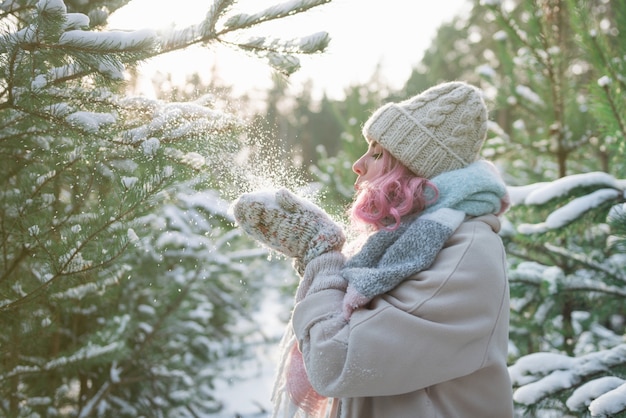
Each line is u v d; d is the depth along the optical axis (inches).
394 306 46.0
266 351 251.9
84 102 54.3
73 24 49.7
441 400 46.9
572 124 131.6
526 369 80.7
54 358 94.3
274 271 312.3
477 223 49.9
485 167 52.2
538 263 107.7
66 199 68.2
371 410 48.4
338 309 47.9
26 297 57.6
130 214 56.2
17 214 57.0
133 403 145.9
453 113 51.2
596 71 101.7
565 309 109.9
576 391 72.6
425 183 51.0
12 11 50.1
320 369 45.8
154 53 52.9
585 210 84.2
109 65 49.5
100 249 56.2
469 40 517.0
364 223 54.5
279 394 56.7
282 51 56.0
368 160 55.1
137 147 54.3
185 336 177.6
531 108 146.2
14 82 48.4
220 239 165.0
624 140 93.8
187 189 59.5
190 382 159.8
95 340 104.3
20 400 93.4
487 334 46.7
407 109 51.8
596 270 95.7
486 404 47.5
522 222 111.5
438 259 47.9
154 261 132.0
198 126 56.2
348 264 50.3
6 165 60.2
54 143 57.5
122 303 140.3
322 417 54.4
